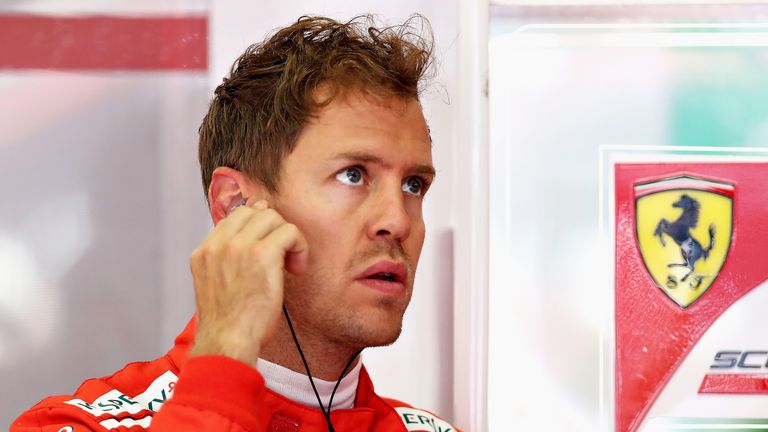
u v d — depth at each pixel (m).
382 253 2.73
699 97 3.67
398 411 3.42
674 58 3.68
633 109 3.67
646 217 3.64
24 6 3.85
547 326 3.62
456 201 3.69
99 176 3.83
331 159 2.72
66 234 3.82
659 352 3.62
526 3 3.69
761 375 3.60
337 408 2.99
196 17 3.88
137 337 3.82
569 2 3.69
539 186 3.65
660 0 3.69
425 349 3.78
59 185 3.83
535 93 3.67
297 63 2.84
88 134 3.84
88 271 3.82
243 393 2.38
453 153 3.75
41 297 3.80
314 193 2.73
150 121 3.86
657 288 3.62
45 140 3.83
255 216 2.60
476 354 3.63
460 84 3.70
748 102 3.67
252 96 2.92
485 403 3.61
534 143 3.66
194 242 3.83
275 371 2.85
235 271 2.51
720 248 3.63
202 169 3.13
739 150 3.65
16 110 3.83
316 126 2.76
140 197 3.84
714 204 3.64
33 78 3.84
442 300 3.78
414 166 2.81
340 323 2.73
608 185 3.65
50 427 2.71
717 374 3.60
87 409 2.77
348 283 2.71
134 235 3.83
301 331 2.83
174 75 3.86
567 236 3.64
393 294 2.74
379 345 2.78
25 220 3.81
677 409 3.60
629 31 3.69
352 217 2.72
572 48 3.68
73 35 3.86
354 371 3.03
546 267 3.63
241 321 2.46
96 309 3.82
